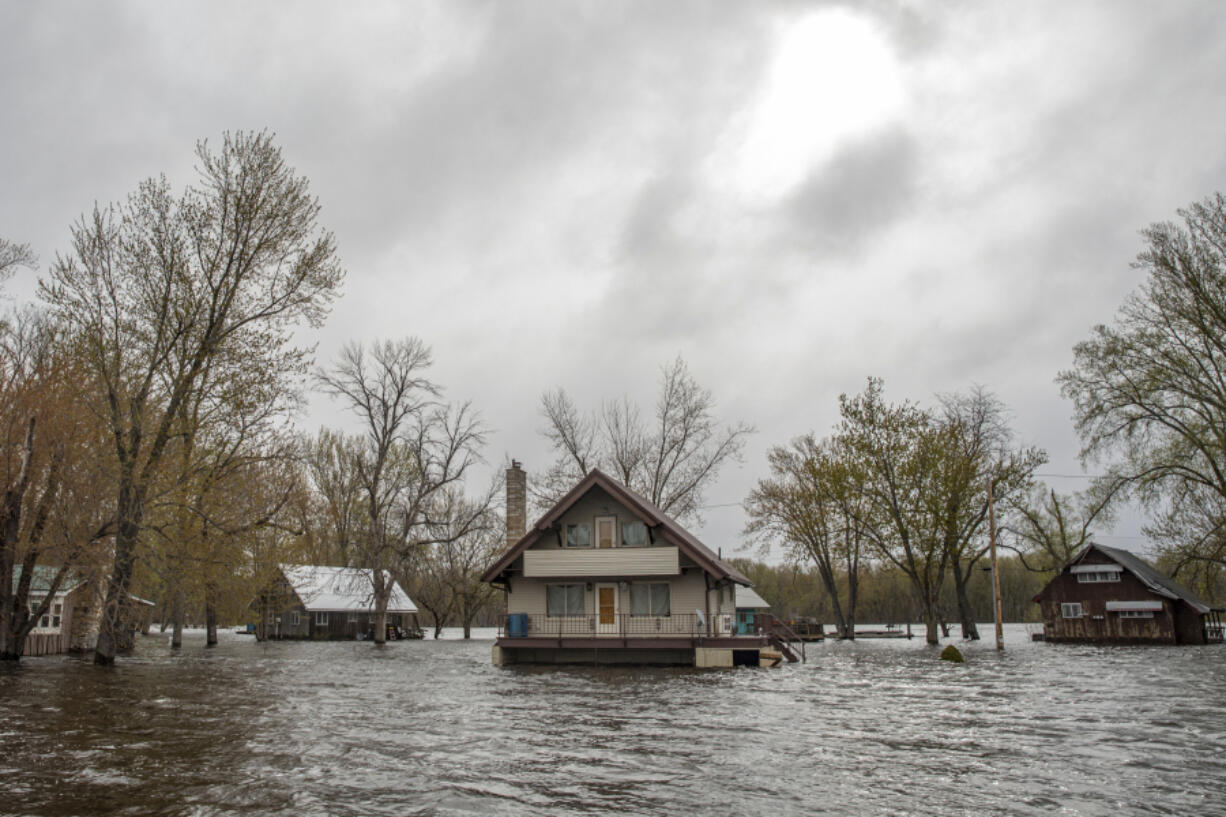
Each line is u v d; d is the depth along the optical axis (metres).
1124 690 24.38
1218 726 17.05
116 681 26.56
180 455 30.67
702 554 37.59
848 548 70.94
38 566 37.66
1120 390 43.59
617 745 14.94
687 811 10.17
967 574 62.22
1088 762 13.19
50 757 13.39
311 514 64.00
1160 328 41.91
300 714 19.11
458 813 10.06
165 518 30.70
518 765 13.03
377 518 60.06
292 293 32.84
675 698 22.88
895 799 10.76
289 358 32.34
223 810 10.13
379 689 25.59
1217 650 46.66
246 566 32.94
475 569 77.81
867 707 20.62
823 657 43.84
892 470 53.47
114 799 10.64
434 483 59.91
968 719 18.34
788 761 13.34
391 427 59.12
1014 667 34.59
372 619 76.06
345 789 11.28
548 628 38.22
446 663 39.41
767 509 71.06
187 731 16.23
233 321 32.03
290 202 32.69
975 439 58.00
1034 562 96.44
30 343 33.31
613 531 38.81
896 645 57.38
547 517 37.84
